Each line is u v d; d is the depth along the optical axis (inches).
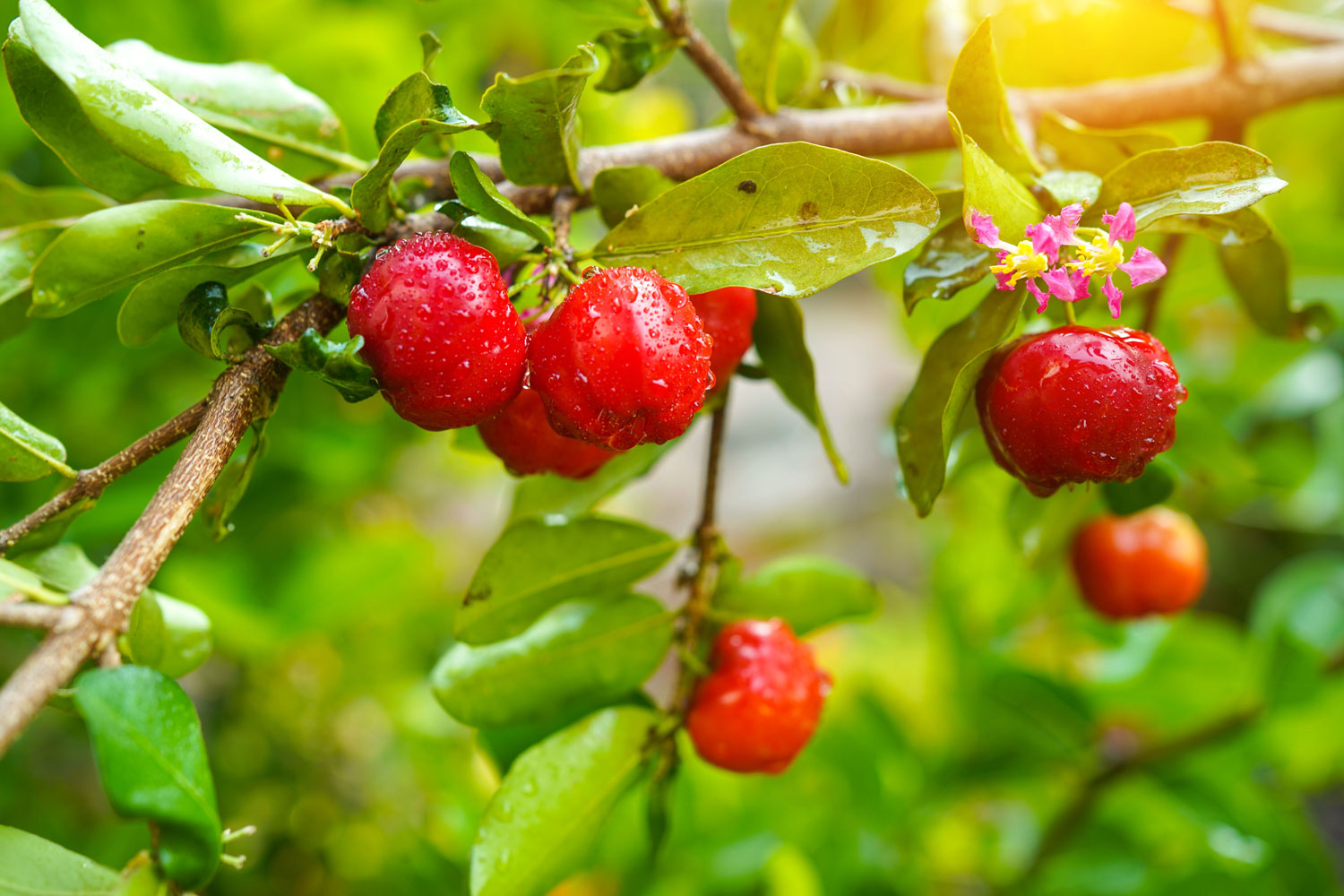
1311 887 21.3
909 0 20.9
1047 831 22.3
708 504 15.7
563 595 15.5
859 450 51.3
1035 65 19.7
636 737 15.4
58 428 19.9
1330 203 27.4
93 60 13.3
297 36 19.1
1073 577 19.4
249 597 21.4
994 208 13.8
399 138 13.3
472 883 14.7
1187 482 21.2
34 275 13.7
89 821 22.7
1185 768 21.7
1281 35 18.5
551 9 22.5
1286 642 20.4
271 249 13.6
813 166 13.7
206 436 13.2
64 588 14.2
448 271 13.5
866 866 21.8
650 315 13.6
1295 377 26.2
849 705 24.4
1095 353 13.9
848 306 60.3
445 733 22.9
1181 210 13.8
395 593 23.2
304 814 24.2
